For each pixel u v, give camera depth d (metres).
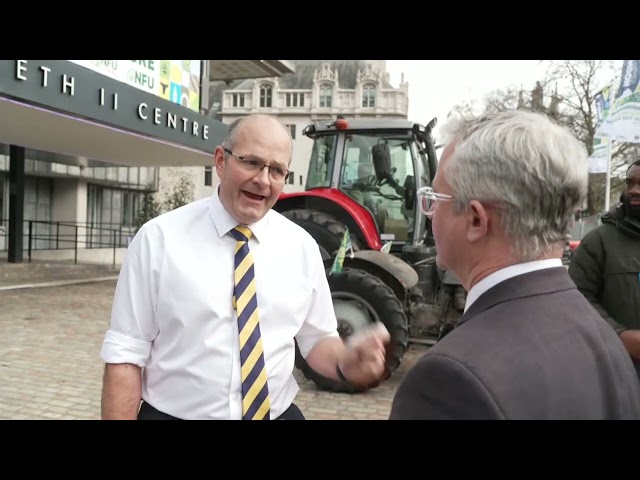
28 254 14.46
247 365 1.66
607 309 2.50
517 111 1.04
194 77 13.50
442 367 0.90
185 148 11.99
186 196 31.25
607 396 0.95
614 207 2.67
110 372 1.64
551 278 1.01
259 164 1.66
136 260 1.69
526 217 0.96
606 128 13.27
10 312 7.91
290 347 1.83
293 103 48.75
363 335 1.72
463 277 1.11
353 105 48.72
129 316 1.66
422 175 5.70
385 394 4.48
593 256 2.55
